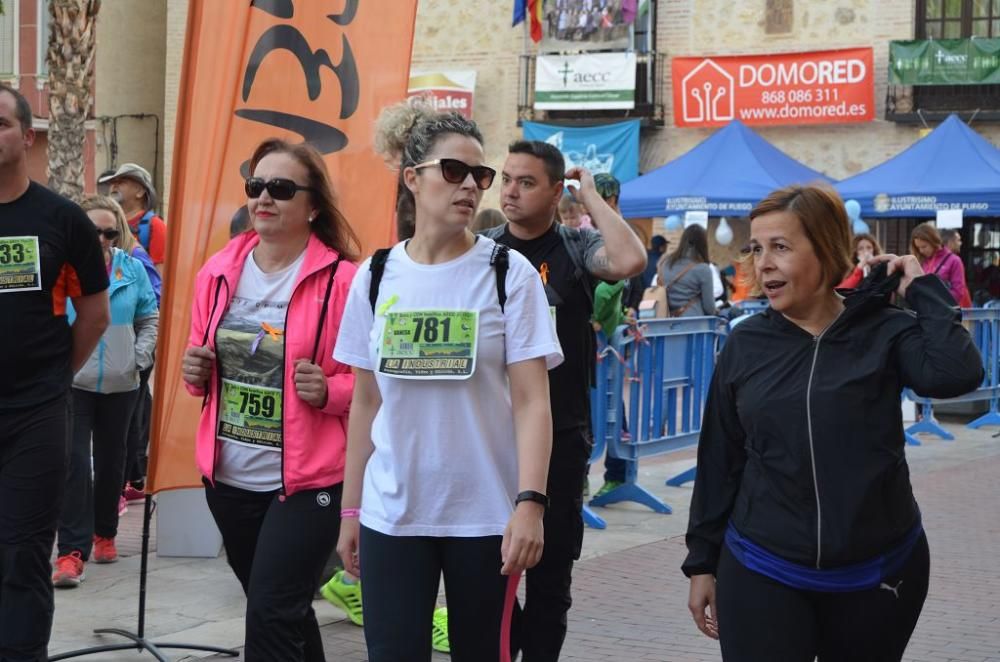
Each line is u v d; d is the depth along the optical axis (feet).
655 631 20.79
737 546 11.66
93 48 60.34
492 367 12.14
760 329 11.87
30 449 15.72
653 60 78.28
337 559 22.20
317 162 15.12
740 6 76.48
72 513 23.26
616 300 24.81
